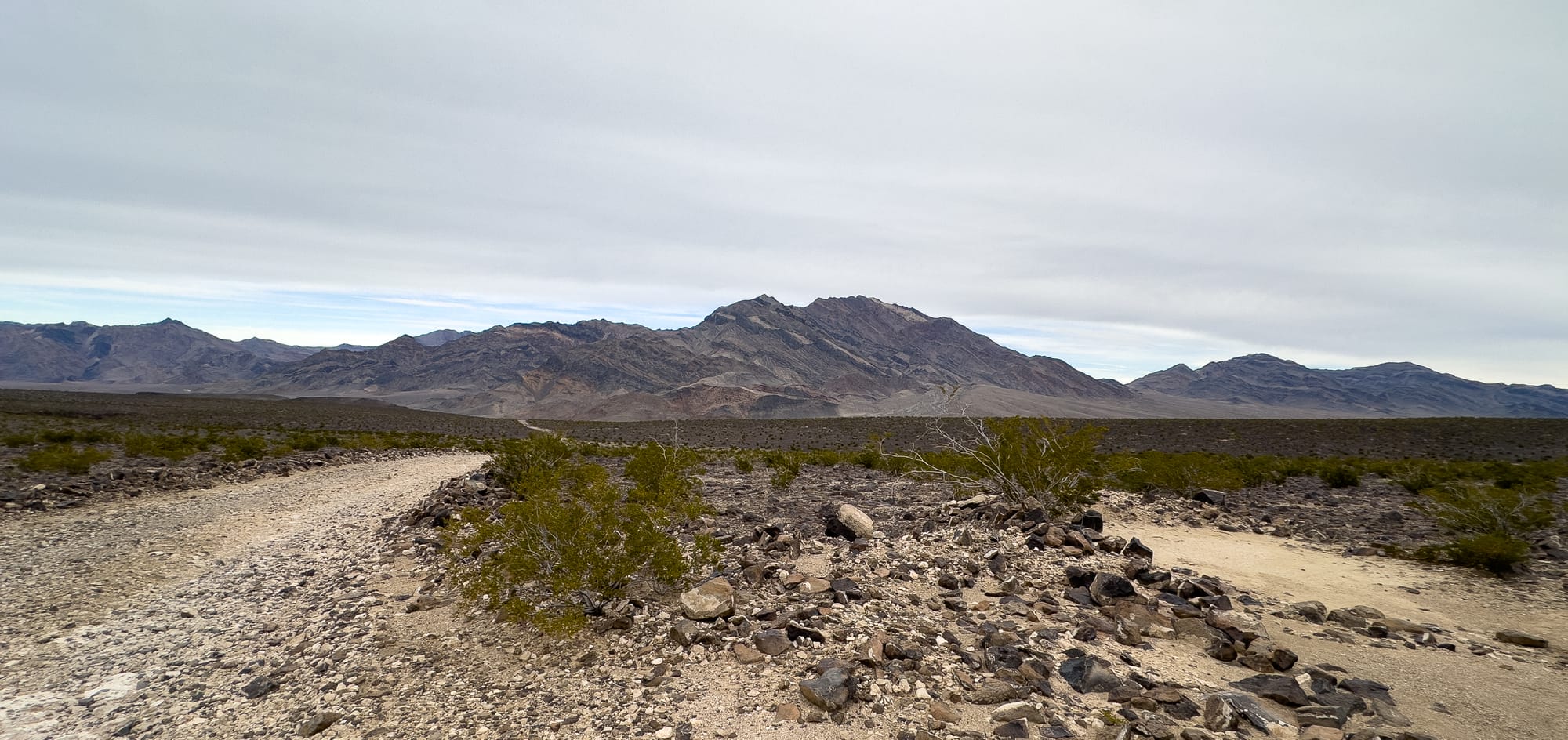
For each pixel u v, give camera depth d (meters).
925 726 6.24
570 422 135.00
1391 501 22.20
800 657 7.69
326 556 14.55
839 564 11.72
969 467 18.34
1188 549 14.55
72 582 12.34
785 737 6.11
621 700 6.94
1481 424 67.44
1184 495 22.64
